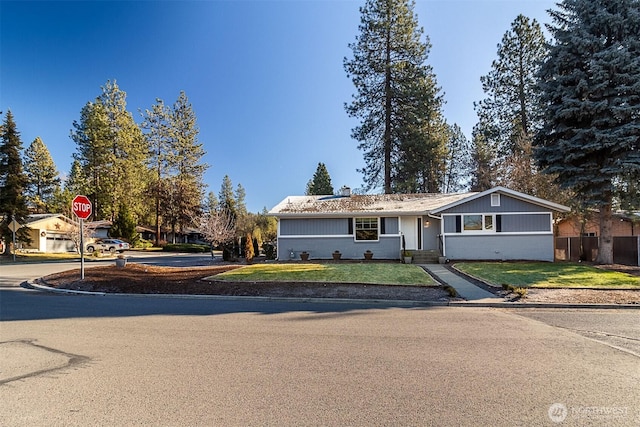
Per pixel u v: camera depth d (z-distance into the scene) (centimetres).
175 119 5200
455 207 1992
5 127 3000
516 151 3020
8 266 2278
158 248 4534
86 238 3681
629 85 1656
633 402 399
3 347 598
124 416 365
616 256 1841
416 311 927
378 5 3123
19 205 3047
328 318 834
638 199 1731
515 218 1970
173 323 779
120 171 4666
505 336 675
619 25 1677
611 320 823
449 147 4503
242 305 1009
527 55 3192
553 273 1461
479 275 1451
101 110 4559
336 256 2091
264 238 4606
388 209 2122
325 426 346
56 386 439
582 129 1720
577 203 2177
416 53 3119
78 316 851
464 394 418
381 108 3194
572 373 486
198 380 459
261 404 392
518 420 358
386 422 353
